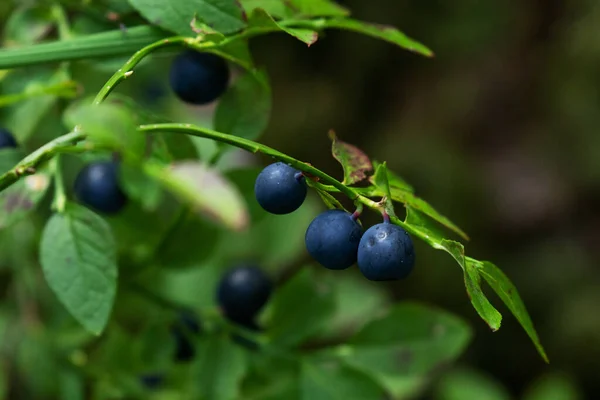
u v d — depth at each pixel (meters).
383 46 0.62
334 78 0.62
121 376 0.33
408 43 0.27
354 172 0.24
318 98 0.61
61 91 0.28
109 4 0.29
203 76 0.28
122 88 0.38
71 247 0.27
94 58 0.27
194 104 0.28
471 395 0.39
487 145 0.62
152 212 0.32
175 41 0.26
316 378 0.31
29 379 0.34
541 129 0.62
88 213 0.27
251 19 0.27
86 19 0.29
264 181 0.24
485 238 0.60
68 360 0.33
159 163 0.27
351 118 0.62
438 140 0.61
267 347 0.31
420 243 0.59
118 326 0.33
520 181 0.61
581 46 0.60
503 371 0.59
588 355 0.57
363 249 0.24
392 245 0.23
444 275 0.58
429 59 0.63
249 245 0.34
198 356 0.31
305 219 0.34
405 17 0.61
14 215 0.28
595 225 0.60
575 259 0.59
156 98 0.39
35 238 0.35
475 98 0.62
